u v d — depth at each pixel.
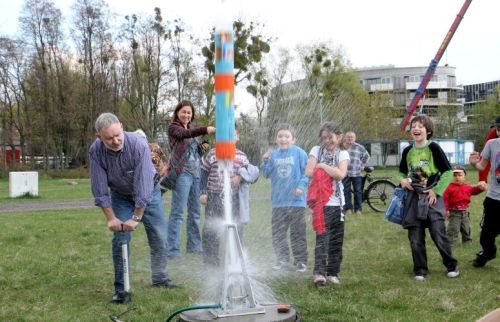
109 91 36.56
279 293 3.76
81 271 4.84
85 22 36.06
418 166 4.51
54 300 3.95
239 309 2.94
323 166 4.20
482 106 44.91
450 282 4.30
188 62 31.20
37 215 9.69
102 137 3.62
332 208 4.21
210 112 19.00
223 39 2.94
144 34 32.09
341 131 4.30
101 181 3.75
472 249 5.70
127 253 3.88
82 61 36.69
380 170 19.38
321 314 3.45
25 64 37.38
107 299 3.95
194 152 5.38
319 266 4.13
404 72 70.06
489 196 4.71
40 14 37.16
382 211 9.36
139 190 3.73
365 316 3.40
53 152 39.06
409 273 4.62
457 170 5.80
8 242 6.50
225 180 3.11
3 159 34.84
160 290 4.08
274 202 4.46
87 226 7.89
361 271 4.70
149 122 30.55
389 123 34.12
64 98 38.03
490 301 3.73
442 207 4.49
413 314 3.47
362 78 71.38
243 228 4.35
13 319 3.51
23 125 38.50
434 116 50.84
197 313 2.97
